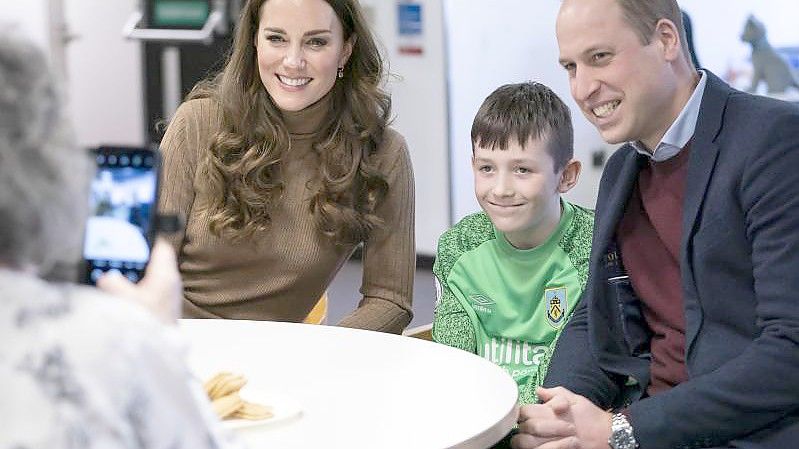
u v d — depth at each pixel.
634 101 1.70
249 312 2.24
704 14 5.25
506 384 1.54
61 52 4.88
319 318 2.61
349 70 2.29
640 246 1.84
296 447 1.29
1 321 0.80
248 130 2.21
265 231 2.20
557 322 2.14
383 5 5.79
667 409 1.63
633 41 1.68
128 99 5.61
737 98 1.70
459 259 2.26
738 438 1.65
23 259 0.82
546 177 2.13
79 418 0.78
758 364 1.59
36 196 0.80
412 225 2.38
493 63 5.67
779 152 1.61
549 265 2.14
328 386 1.54
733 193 1.65
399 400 1.47
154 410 0.82
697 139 1.69
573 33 1.70
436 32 5.69
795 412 1.64
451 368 1.62
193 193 2.25
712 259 1.66
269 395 1.47
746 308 1.66
